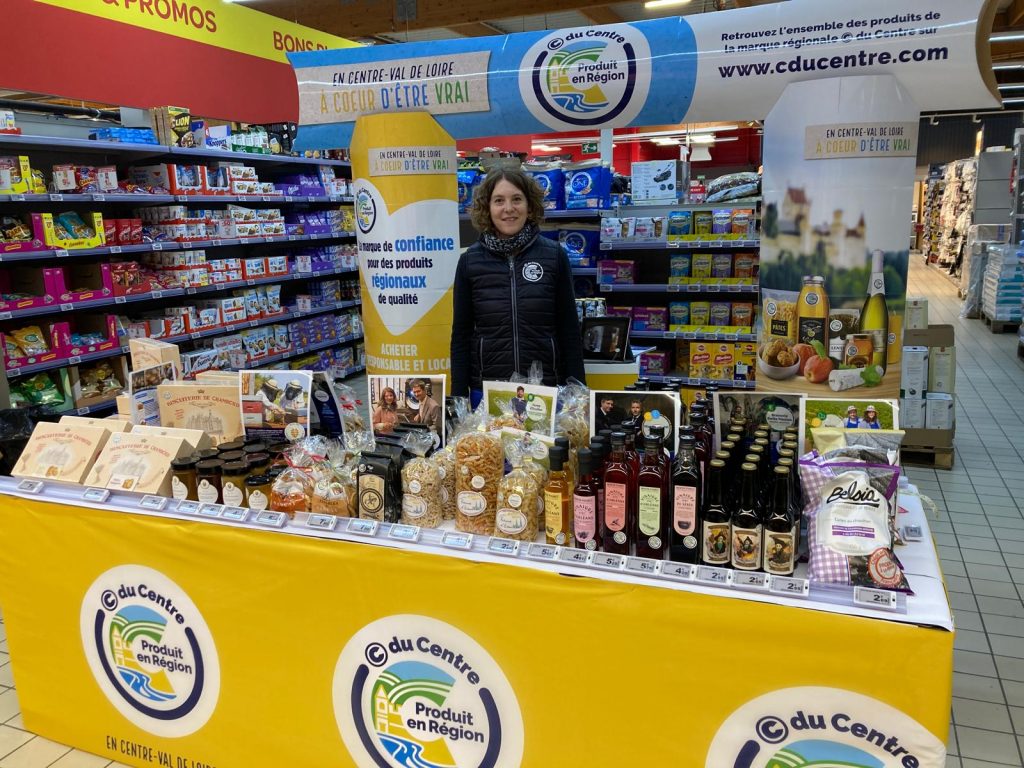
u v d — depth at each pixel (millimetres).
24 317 4672
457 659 1737
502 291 2922
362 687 1853
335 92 3066
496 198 2844
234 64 7375
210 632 2002
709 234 5809
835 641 1381
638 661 1554
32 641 2287
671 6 13000
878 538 1463
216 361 4289
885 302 2355
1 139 4254
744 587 1459
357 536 1792
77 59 5703
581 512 1663
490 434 1882
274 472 2055
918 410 4887
